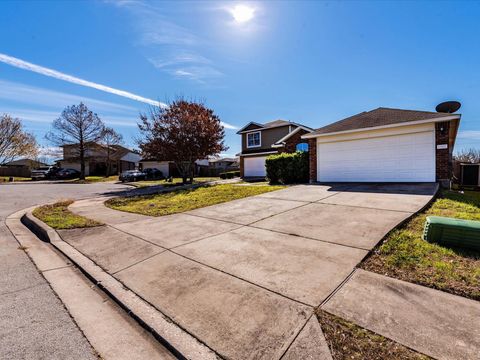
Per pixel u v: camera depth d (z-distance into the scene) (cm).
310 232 432
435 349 173
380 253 330
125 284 300
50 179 2873
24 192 1373
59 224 570
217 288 274
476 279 256
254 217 563
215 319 224
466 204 583
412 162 926
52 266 368
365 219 479
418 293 240
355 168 1055
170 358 191
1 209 830
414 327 195
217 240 425
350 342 184
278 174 1320
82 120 2711
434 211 521
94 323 233
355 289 253
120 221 603
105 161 3412
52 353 192
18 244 464
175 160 1734
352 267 298
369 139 1015
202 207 725
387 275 276
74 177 3041
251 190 1004
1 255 407
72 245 450
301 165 1254
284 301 240
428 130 896
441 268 281
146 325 224
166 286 289
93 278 320
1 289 296
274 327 207
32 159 3372
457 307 217
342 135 1084
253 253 359
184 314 235
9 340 206
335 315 214
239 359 178
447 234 338
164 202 866
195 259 353
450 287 245
